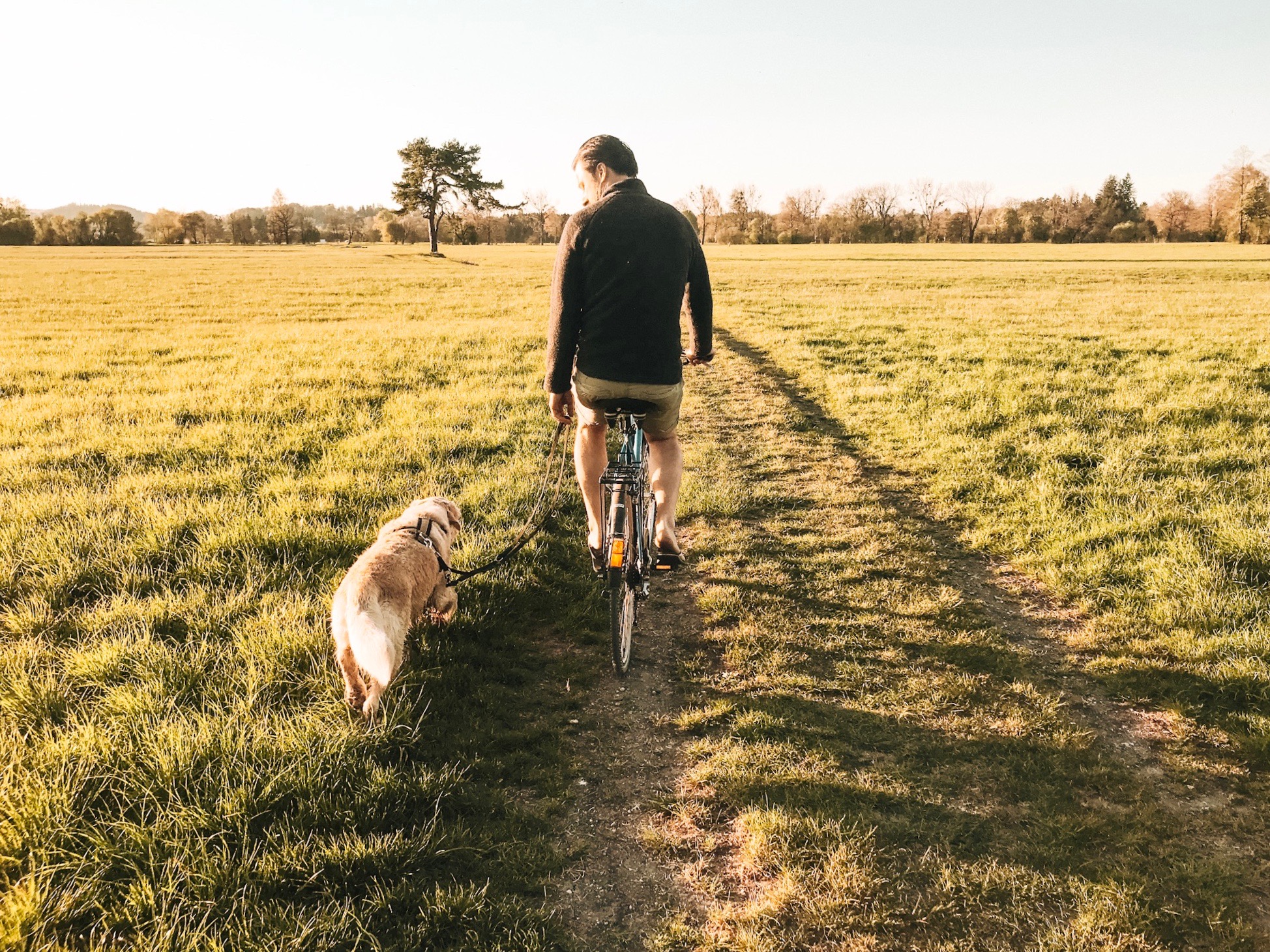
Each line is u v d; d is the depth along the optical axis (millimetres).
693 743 3404
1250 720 3379
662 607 4691
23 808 2582
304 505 5574
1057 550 5180
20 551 4672
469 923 2430
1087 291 26438
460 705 3559
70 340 14656
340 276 37656
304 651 3717
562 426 3920
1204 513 5410
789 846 2746
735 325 17188
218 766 2918
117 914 2312
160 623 3979
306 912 2420
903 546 5516
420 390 10016
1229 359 11297
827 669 3979
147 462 6727
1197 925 2441
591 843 2838
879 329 15953
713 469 7262
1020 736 3398
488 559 4906
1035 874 2641
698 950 2391
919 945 2387
